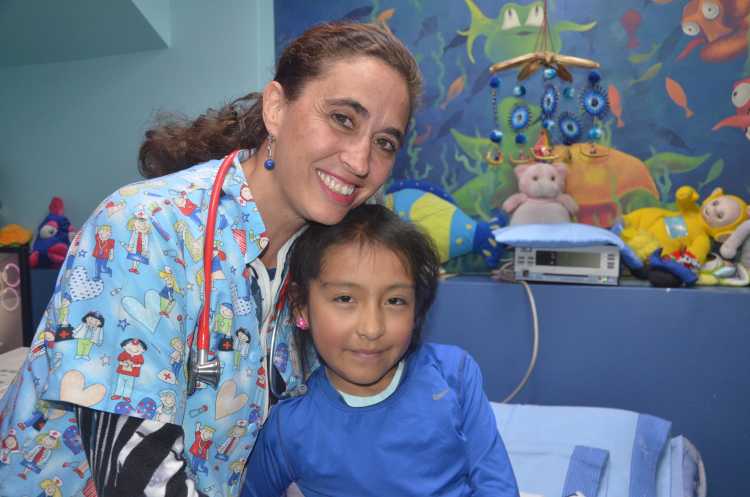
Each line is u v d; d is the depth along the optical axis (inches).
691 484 51.8
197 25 86.4
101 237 25.9
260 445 38.4
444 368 41.1
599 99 77.9
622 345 67.3
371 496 36.9
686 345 65.2
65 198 97.5
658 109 77.7
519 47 81.4
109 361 24.8
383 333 35.8
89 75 93.4
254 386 32.4
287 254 37.2
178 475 24.5
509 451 56.5
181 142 38.9
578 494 48.6
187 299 28.2
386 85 29.8
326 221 31.8
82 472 29.2
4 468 28.3
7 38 92.4
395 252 36.3
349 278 35.5
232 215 31.2
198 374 28.2
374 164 32.0
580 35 79.5
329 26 32.0
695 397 65.1
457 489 38.2
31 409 27.4
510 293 70.9
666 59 77.0
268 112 32.6
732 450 64.2
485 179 83.8
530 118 81.4
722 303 63.7
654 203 78.3
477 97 83.4
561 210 77.9
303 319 38.2
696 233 73.4
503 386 71.7
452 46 83.7
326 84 29.7
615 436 57.1
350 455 37.1
